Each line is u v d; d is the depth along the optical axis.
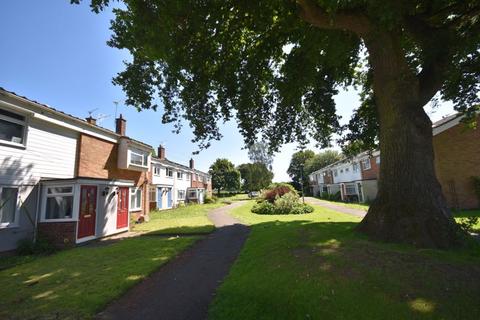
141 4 6.57
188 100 11.05
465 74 10.56
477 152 16.44
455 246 5.84
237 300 4.31
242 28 9.31
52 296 4.96
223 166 71.44
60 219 10.33
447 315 3.20
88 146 13.32
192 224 14.83
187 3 6.83
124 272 6.26
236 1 7.72
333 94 12.68
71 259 7.96
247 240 9.29
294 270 5.07
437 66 7.80
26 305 4.59
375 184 27.80
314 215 16.41
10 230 9.28
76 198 10.44
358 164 32.09
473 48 8.83
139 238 11.38
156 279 5.89
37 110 10.47
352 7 6.91
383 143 7.32
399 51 7.41
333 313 3.51
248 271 5.70
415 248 5.71
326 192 44.03
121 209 13.59
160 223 16.33
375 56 7.64
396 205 6.64
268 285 4.63
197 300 4.61
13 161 9.58
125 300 4.78
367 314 3.39
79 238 10.44
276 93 12.59
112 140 15.30
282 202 20.11
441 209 6.38
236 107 11.84
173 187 33.94
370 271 4.51
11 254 9.16
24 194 9.89
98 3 6.35
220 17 7.89
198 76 10.19
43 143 10.84
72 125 12.24
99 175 14.09
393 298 3.65
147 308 4.39
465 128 13.84
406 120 6.92
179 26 7.62
